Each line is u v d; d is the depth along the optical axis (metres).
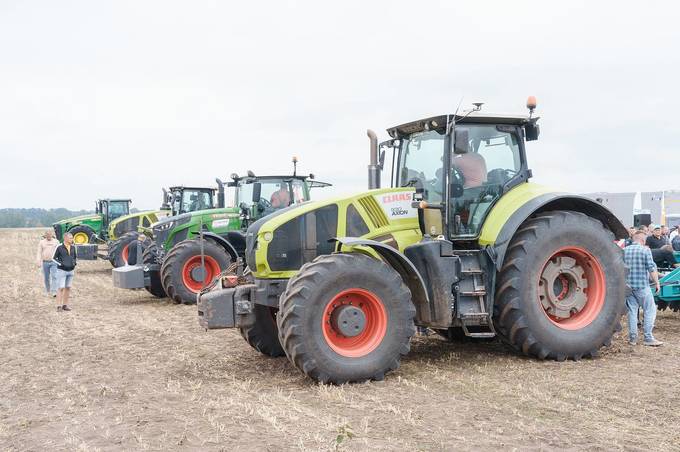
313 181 14.56
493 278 7.39
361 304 6.90
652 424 5.24
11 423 5.61
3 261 27.75
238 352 8.62
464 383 6.63
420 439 4.92
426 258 7.19
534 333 7.45
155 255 14.34
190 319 11.68
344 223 7.51
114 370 7.66
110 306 13.75
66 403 6.23
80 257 21.42
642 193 22.17
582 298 7.83
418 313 7.31
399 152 8.37
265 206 14.14
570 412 5.57
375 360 6.73
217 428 5.30
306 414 5.66
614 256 7.83
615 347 8.39
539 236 7.49
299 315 6.52
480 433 5.05
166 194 20.23
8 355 8.63
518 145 8.00
